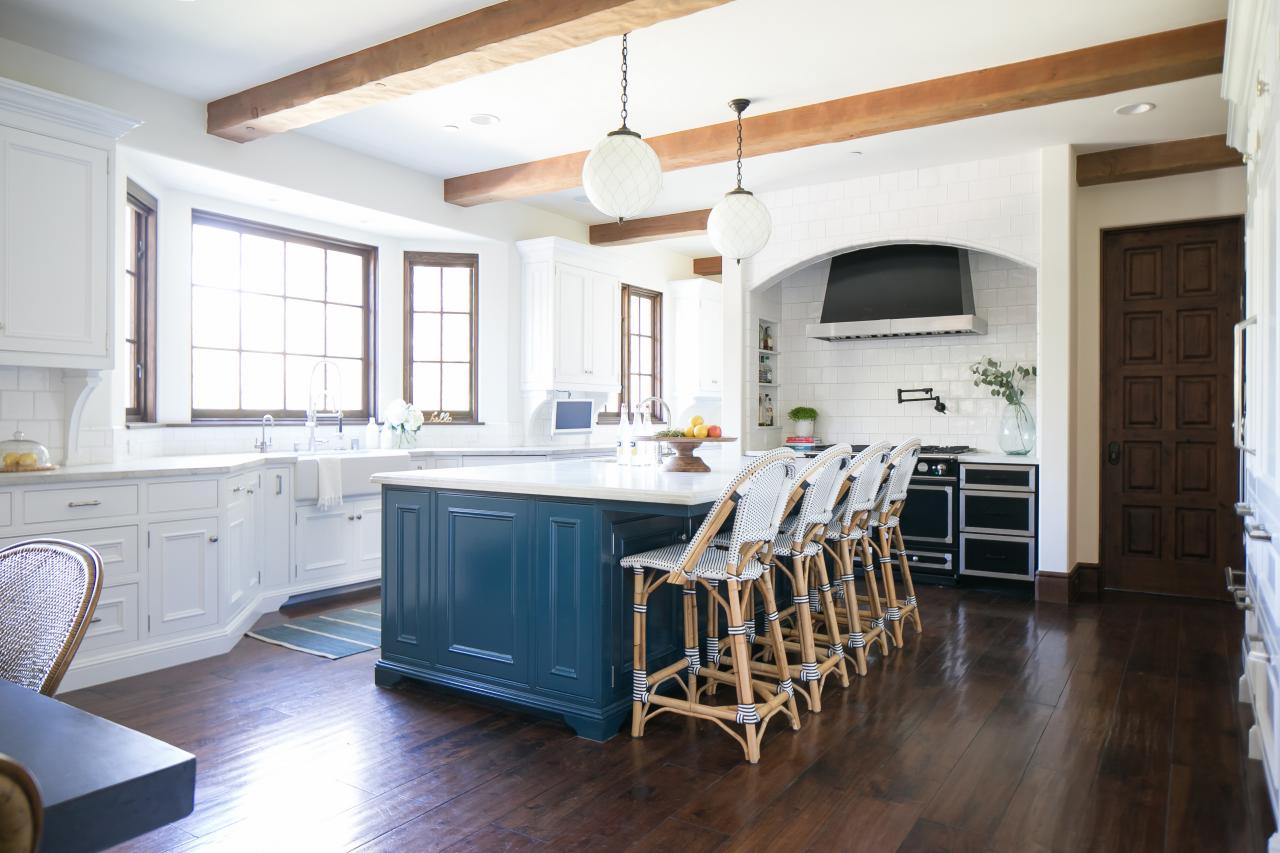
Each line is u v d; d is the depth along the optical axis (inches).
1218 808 87.8
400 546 128.6
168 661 135.7
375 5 125.0
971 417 230.4
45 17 128.7
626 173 121.6
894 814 86.4
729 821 84.6
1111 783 93.9
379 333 226.8
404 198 207.3
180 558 138.1
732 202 149.5
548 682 111.6
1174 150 185.3
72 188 132.1
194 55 142.3
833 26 130.8
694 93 158.4
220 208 189.0
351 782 93.3
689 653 116.9
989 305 227.9
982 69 147.3
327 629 160.7
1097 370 203.3
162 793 32.7
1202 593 196.5
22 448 126.6
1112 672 135.7
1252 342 109.3
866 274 235.5
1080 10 125.7
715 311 308.8
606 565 107.9
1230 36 103.1
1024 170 193.0
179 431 179.6
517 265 241.4
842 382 249.8
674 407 306.0
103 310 136.6
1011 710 117.6
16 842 23.5
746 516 99.8
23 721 37.6
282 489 176.7
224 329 194.9
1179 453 199.0
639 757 101.0
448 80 138.3
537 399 240.7
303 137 183.5
